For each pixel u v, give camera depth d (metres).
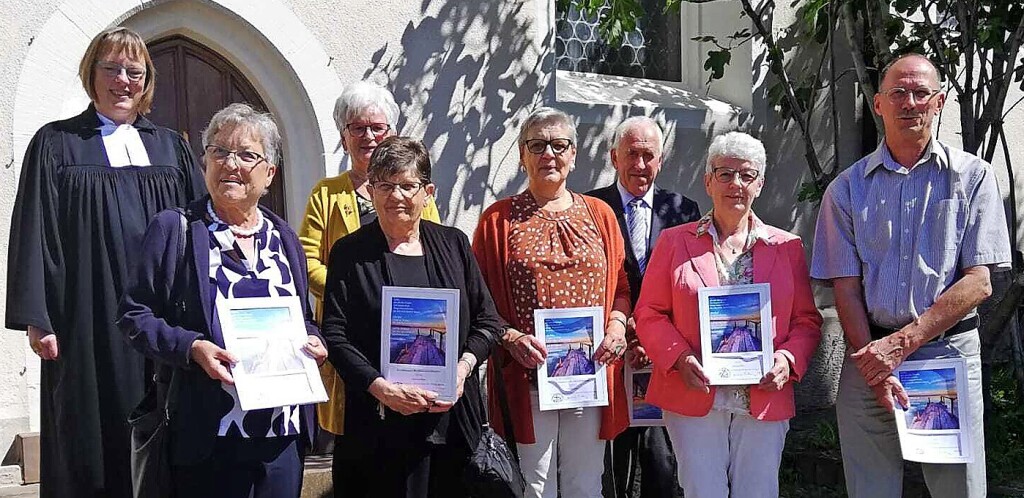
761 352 3.60
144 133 3.70
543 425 3.82
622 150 4.37
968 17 6.05
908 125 3.55
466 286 3.49
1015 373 6.46
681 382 3.71
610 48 6.87
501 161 5.96
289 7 5.26
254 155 3.02
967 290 3.49
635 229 4.36
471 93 5.83
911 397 3.58
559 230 3.85
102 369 3.50
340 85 5.42
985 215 3.54
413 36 5.63
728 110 6.79
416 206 3.35
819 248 3.81
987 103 6.02
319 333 3.19
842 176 3.78
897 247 3.61
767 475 3.68
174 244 3.00
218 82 5.32
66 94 4.80
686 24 7.14
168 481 2.97
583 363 3.75
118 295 3.50
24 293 3.37
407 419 3.33
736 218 3.70
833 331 7.02
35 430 4.78
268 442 3.04
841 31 7.16
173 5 5.04
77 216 3.48
